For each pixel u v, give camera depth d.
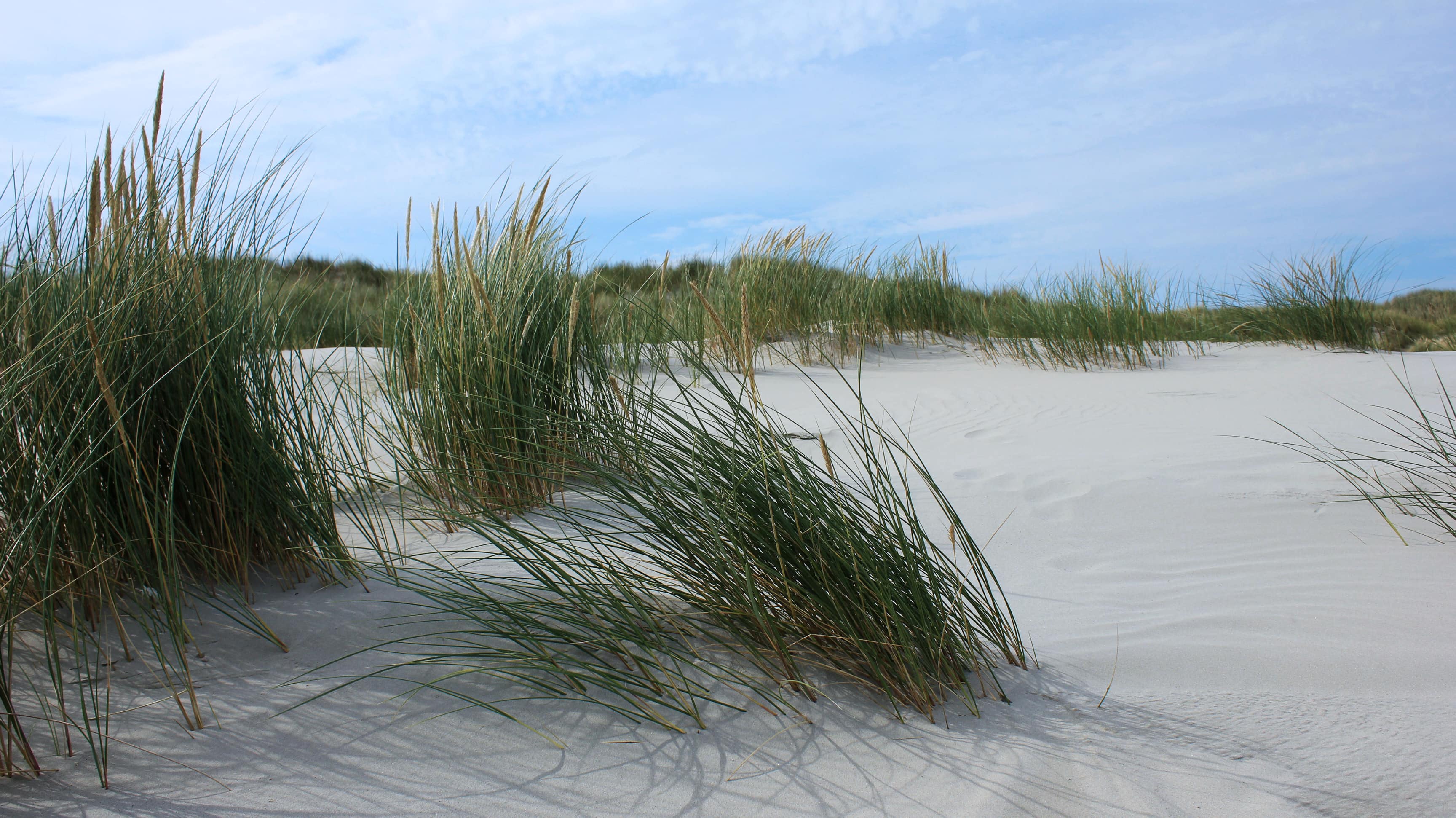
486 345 3.22
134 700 1.74
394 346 3.62
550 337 3.49
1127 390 6.86
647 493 2.10
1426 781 1.49
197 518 2.25
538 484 3.25
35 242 2.13
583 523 2.96
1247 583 2.57
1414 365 7.58
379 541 2.81
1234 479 3.71
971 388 7.05
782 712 1.77
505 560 2.59
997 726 1.73
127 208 2.18
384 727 1.68
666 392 5.61
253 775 1.52
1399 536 2.93
